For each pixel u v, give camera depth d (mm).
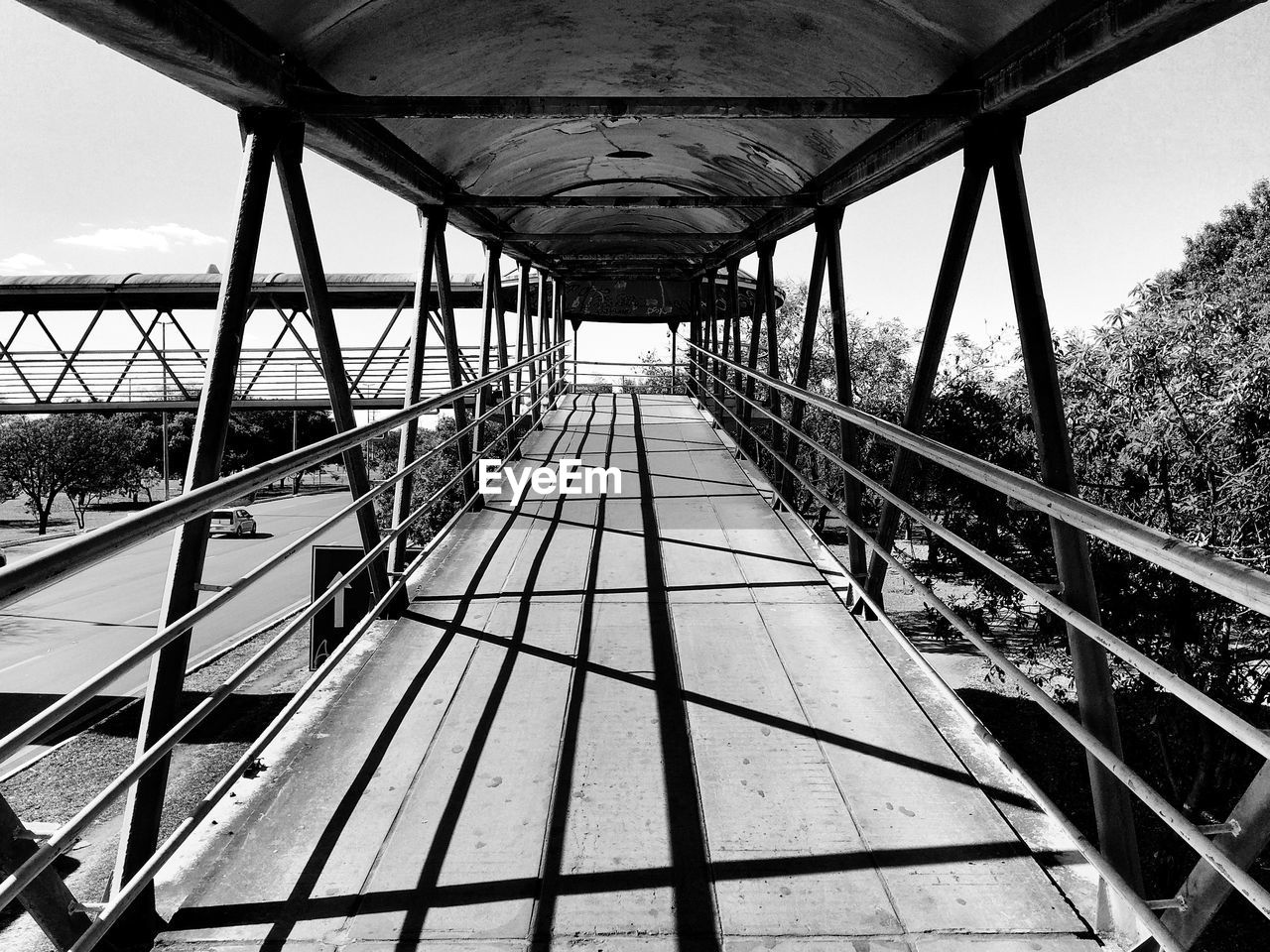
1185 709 8469
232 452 55000
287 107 3289
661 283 21922
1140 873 2309
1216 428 7645
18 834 1761
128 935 2225
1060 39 2764
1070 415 9047
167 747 1961
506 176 7613
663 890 2418
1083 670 2402
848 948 2205
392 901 2377
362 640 4234
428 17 3834
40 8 2217
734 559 5617
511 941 2234
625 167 8883
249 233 3092
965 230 3627
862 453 15203
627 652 4082
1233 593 1371
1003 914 2322
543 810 2791
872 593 4406
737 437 10758
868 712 3461
